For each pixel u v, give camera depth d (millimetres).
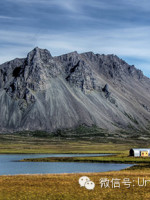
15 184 60438
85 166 127938
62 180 65625
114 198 49031
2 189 55281
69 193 52781
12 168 123125
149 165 111438
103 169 115688
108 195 51281
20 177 70625
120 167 122375
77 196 50500
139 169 100312
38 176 72688
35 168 122250
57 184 60688
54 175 75000
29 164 141000
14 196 50000
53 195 51156
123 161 143625
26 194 51562
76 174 77188
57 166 128875
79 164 137625
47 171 111438
